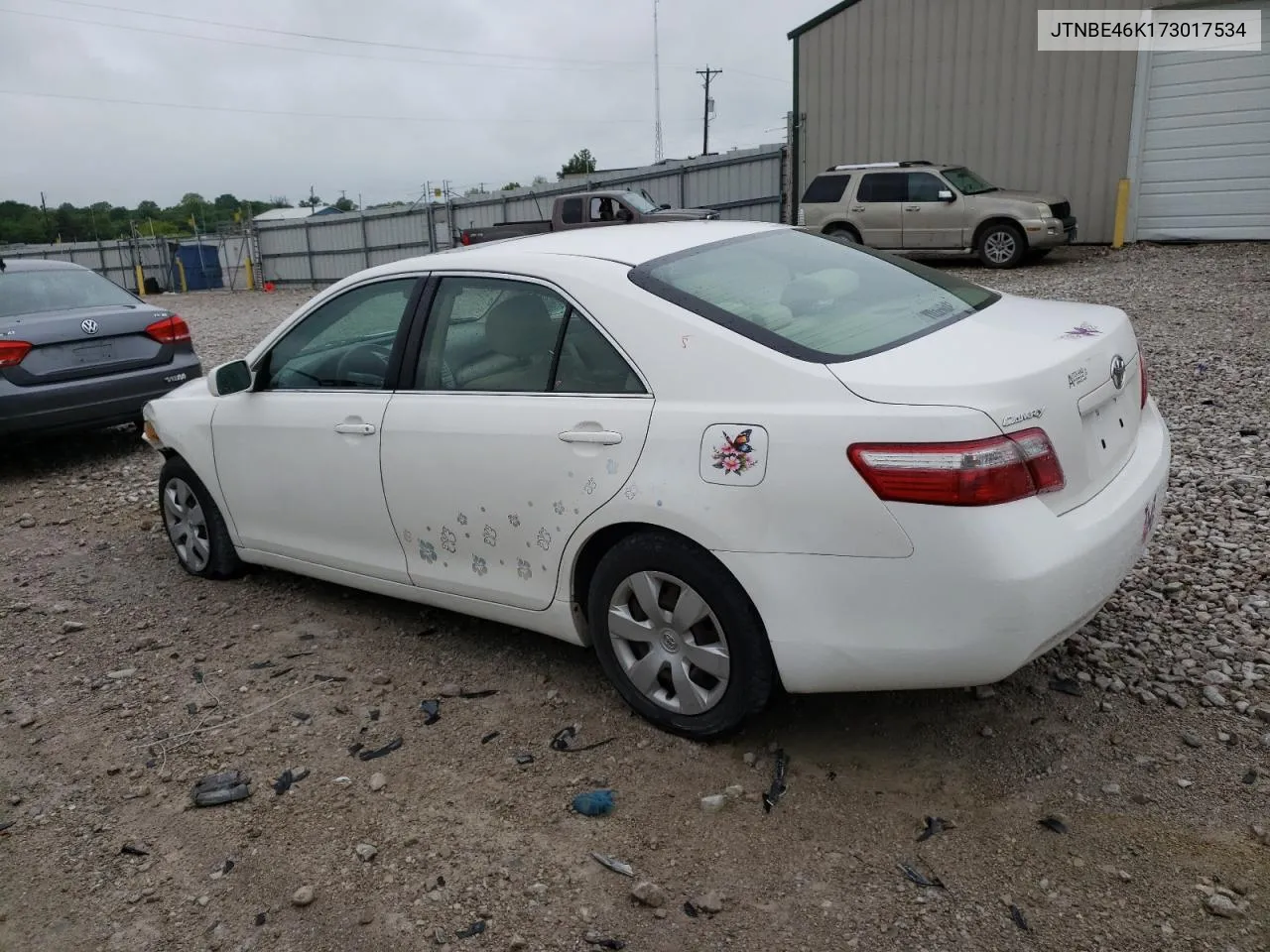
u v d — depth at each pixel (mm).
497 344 3572
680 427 3018
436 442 3672
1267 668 3490
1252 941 2340
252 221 35562
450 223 29828
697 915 2559
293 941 2580
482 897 2682
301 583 4977
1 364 7129
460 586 3791
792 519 2816
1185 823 2758
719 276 3400
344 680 3928
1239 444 6117
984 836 2766
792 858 2738
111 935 2652
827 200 17469
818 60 20203
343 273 33594
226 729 3625
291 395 4309
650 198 20812
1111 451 3137
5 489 7375
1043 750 3131
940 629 2699
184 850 2971
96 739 3625
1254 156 16438
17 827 3143
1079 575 2717
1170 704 3334
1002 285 14008
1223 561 4391
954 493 2609
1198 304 10961
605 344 3258
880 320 3240
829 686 2934
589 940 2504
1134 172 17516
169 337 8039
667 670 3309
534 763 3271
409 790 3176
